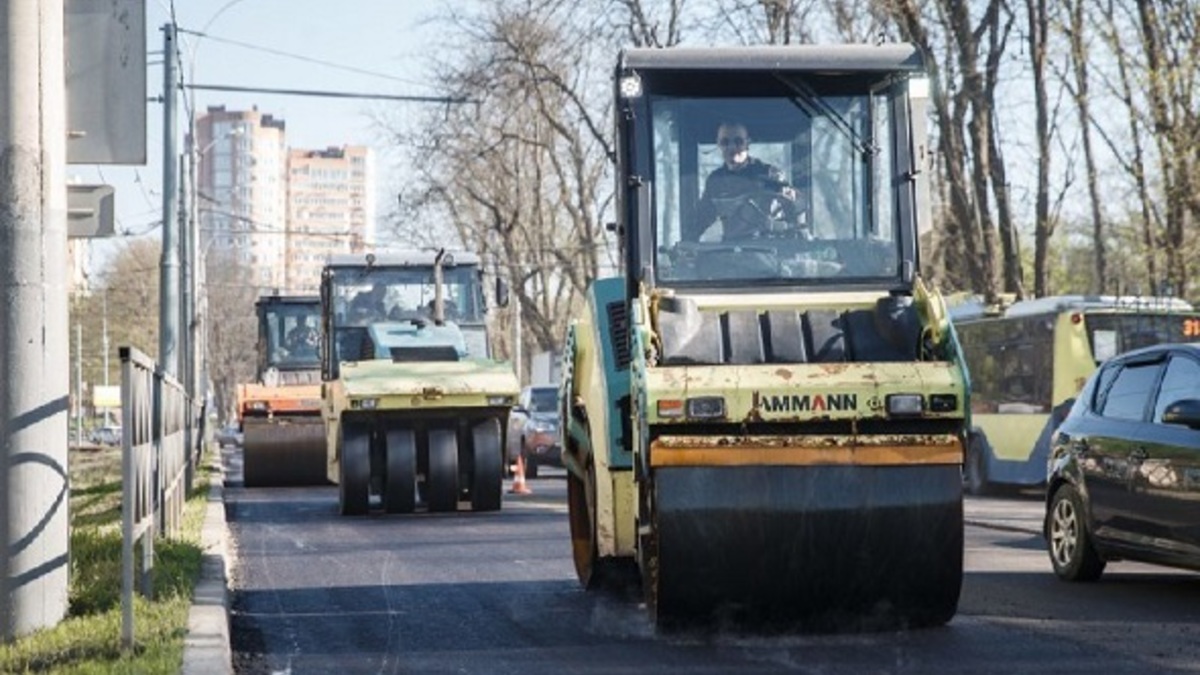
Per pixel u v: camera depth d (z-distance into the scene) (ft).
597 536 86.79
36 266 75.66
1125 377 100.22
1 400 75.31
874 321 78.38
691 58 81.87
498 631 82.43
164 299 234.17
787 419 72.43
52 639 70.18
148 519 83.30
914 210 81.92
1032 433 212.84
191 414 207.31
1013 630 79.30
